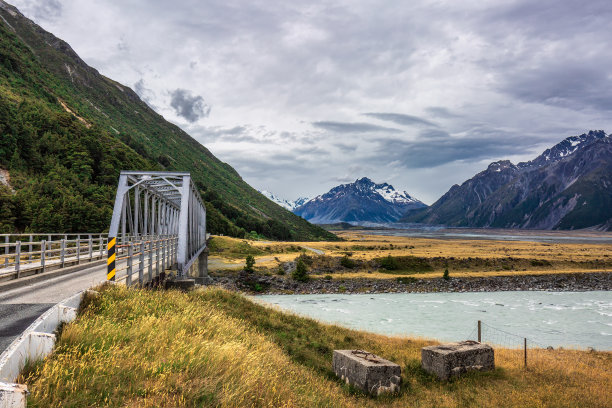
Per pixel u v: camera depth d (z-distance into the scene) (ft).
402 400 38.60
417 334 116.88
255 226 591.37
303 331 61.16
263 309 69.36
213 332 38.78
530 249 435.12
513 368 52.34
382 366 40.04
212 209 511.81
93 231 236.02
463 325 132.46
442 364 46.01
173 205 142.72
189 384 21.84
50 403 17.03
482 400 39.14
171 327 33.40
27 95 433.89
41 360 20.77
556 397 40.37
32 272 57.82
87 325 27.48
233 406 21.39
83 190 281.95
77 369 20.85
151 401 18.80
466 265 299.58
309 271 272.51
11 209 202.80
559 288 240.12
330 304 181.16
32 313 31.01
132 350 24.64
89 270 68.64
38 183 253.03
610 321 141.69
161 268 67.41
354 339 64.59
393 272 278.87
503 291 231.91
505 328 128.16
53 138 325.21
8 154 269.23
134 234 88.17
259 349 38.68
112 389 19.69
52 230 206.18
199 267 189.47
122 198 73.31
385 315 150.92
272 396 24.70
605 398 41.29
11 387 14.84
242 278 243.40
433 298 203.00
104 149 375.25
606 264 312.91
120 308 35.40
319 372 44.55
